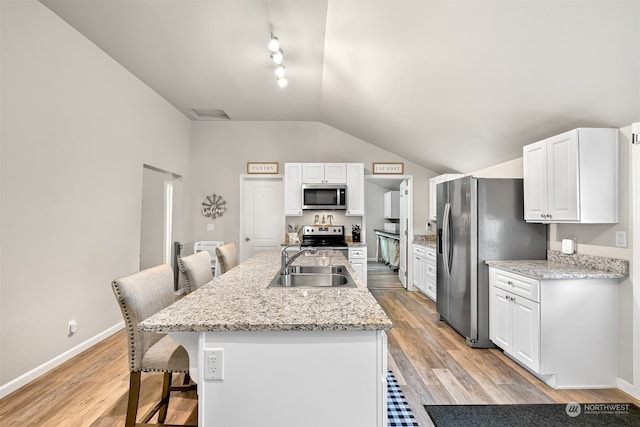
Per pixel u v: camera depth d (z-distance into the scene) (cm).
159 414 180
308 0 231
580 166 223
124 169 346
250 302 144
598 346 229
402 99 330
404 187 552
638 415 195
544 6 160
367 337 122
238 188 522
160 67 342
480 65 224
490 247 300
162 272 178
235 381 120
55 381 233
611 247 234
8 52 219
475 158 393
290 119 516
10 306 220
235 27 268
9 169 220
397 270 725
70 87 271
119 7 247
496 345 294
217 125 523
